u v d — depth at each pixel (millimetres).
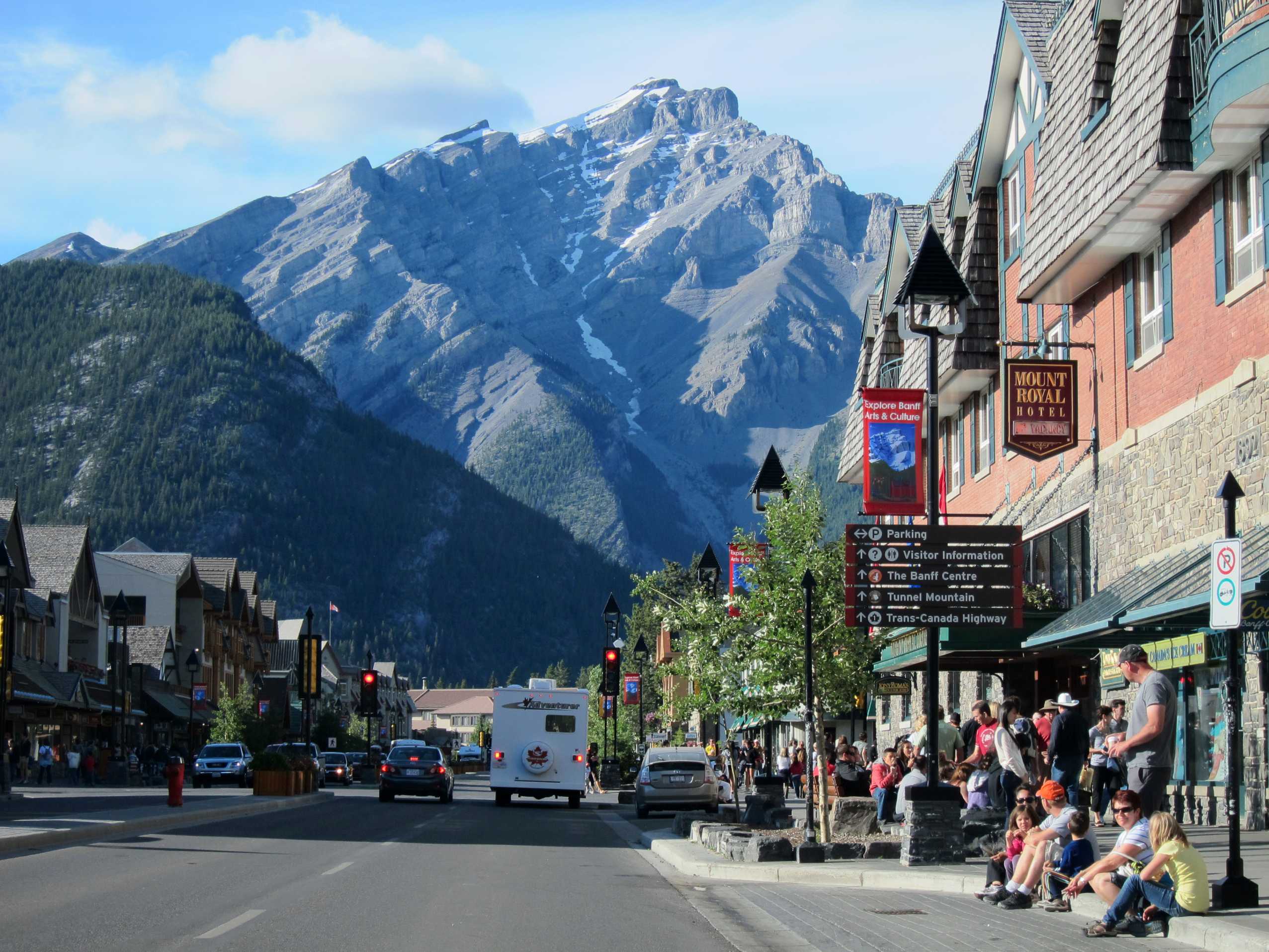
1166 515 22766
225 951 10438
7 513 65188
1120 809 12188
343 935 11445
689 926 12891
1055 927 12109
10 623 34094
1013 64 31234
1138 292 24547
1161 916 11297
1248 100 18281
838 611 24516
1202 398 21312
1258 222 19859
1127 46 22203
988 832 18859
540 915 13375
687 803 35938
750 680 24781
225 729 73188
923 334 19422
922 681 38844
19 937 10977
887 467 20562
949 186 36062
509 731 41875
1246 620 16516
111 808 29797
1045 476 29656
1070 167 24609
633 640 104750
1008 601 19359
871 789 26594
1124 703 22250
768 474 29500
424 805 39531
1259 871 14273
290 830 25688
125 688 61312
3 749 33812
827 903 14641
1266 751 19641
